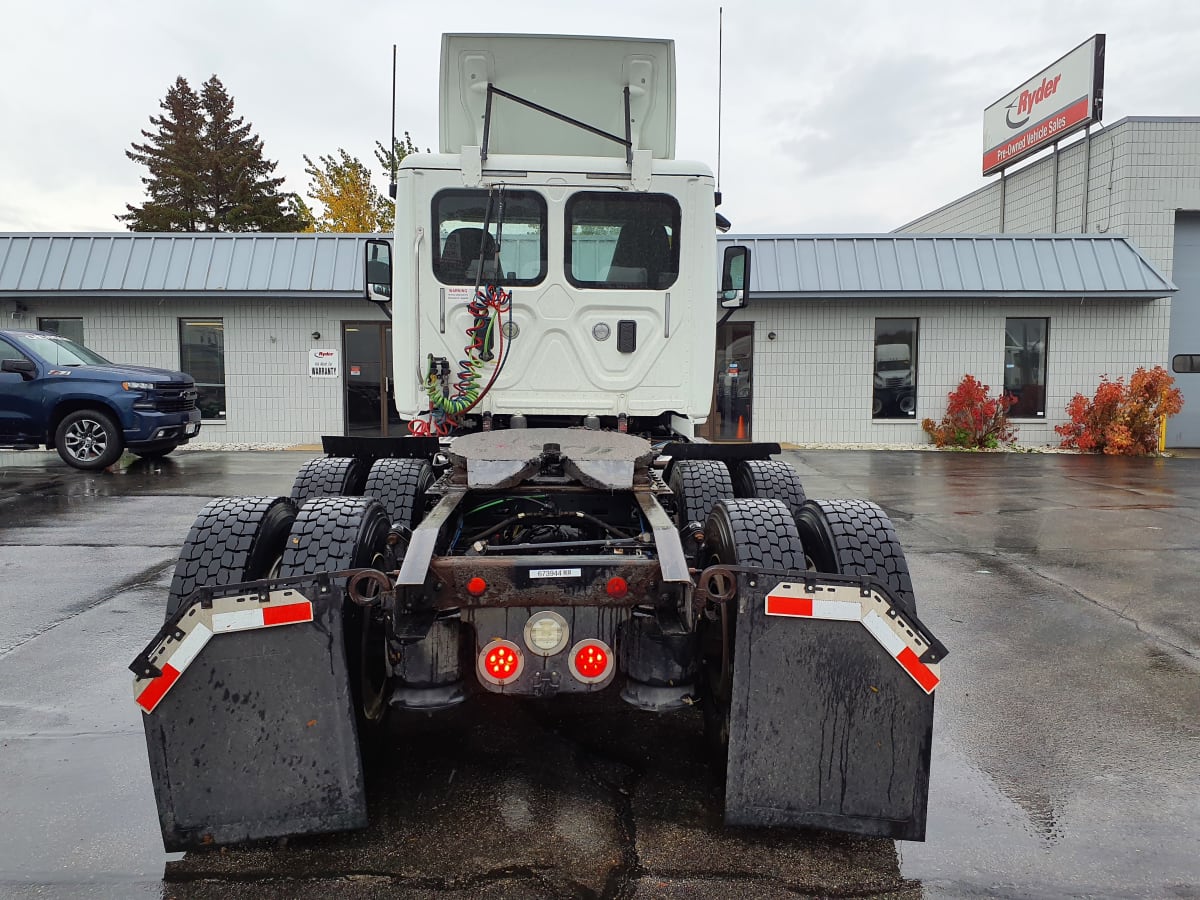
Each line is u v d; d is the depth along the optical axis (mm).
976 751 3557
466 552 3404
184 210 41594
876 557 3217
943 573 6551
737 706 2666
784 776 2676
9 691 4078
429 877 2646
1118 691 4207
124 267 15062
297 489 4777
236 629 2553
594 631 2898
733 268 5668
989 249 15594
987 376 16000
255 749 2592
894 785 2666
